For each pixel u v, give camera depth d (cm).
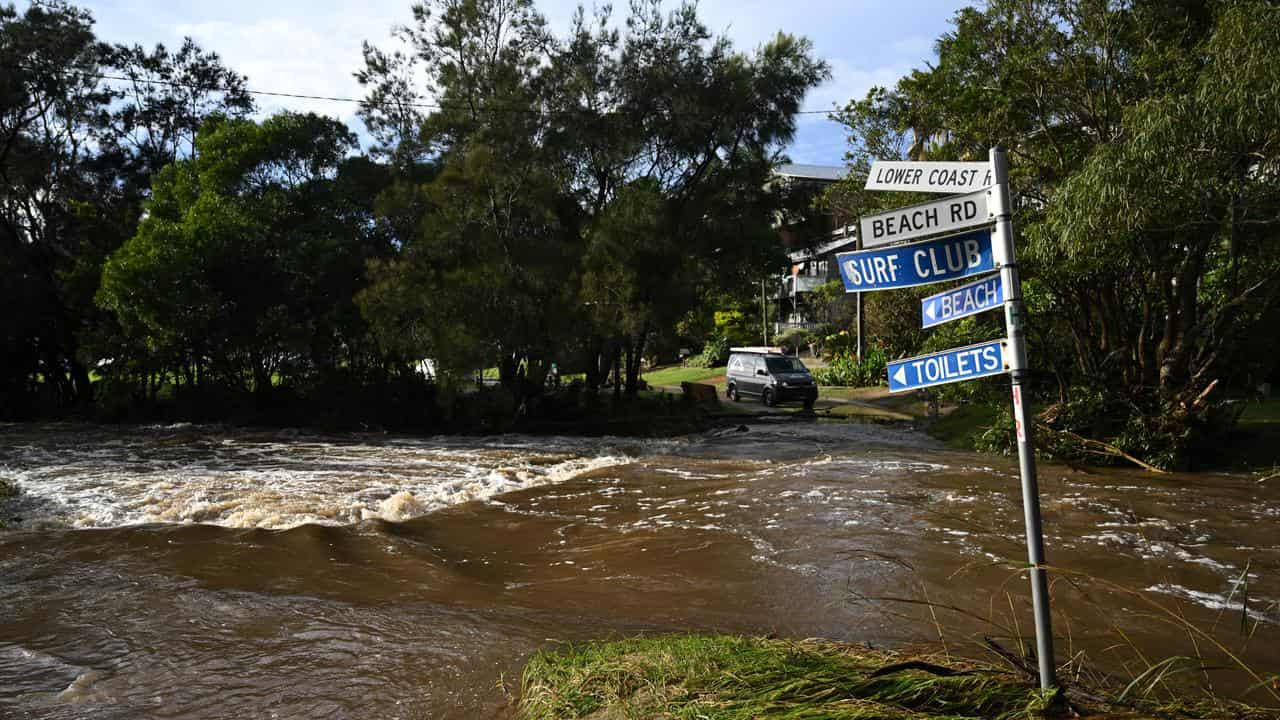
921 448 1681
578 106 2362
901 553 788
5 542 869
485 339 2053
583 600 655
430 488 1248
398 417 2325
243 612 616
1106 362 1427
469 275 2019
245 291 2312
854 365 3347
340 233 2377
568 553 834
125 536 895
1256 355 1420
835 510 1003
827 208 2064
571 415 2375
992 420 1792
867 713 319
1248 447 1450
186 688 464
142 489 1225
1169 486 1185
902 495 1106
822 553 795
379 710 427
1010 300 333
